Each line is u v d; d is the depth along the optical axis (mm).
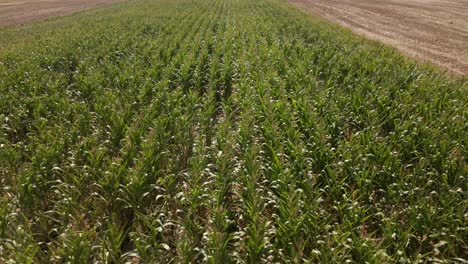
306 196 4910
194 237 4496
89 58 12320
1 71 10664
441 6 36344
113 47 13852
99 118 7676
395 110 7336
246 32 17344
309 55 12023
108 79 9961
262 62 11797
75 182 5418
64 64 12086
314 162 5820
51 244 4402
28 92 9047
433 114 7262
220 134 6656
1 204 4871
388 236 4168
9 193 5340
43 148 5871
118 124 6910
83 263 3869
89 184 5645
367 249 3930
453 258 4156
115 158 6145
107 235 4383
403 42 17922
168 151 6320
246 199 5035
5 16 34719
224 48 13867
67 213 4801
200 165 5656
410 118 6832
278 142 6305
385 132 7332
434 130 6293
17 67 11109
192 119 7594
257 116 7609
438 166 5625
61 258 4008
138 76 9969
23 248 4004
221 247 4000
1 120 7195
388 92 8406
